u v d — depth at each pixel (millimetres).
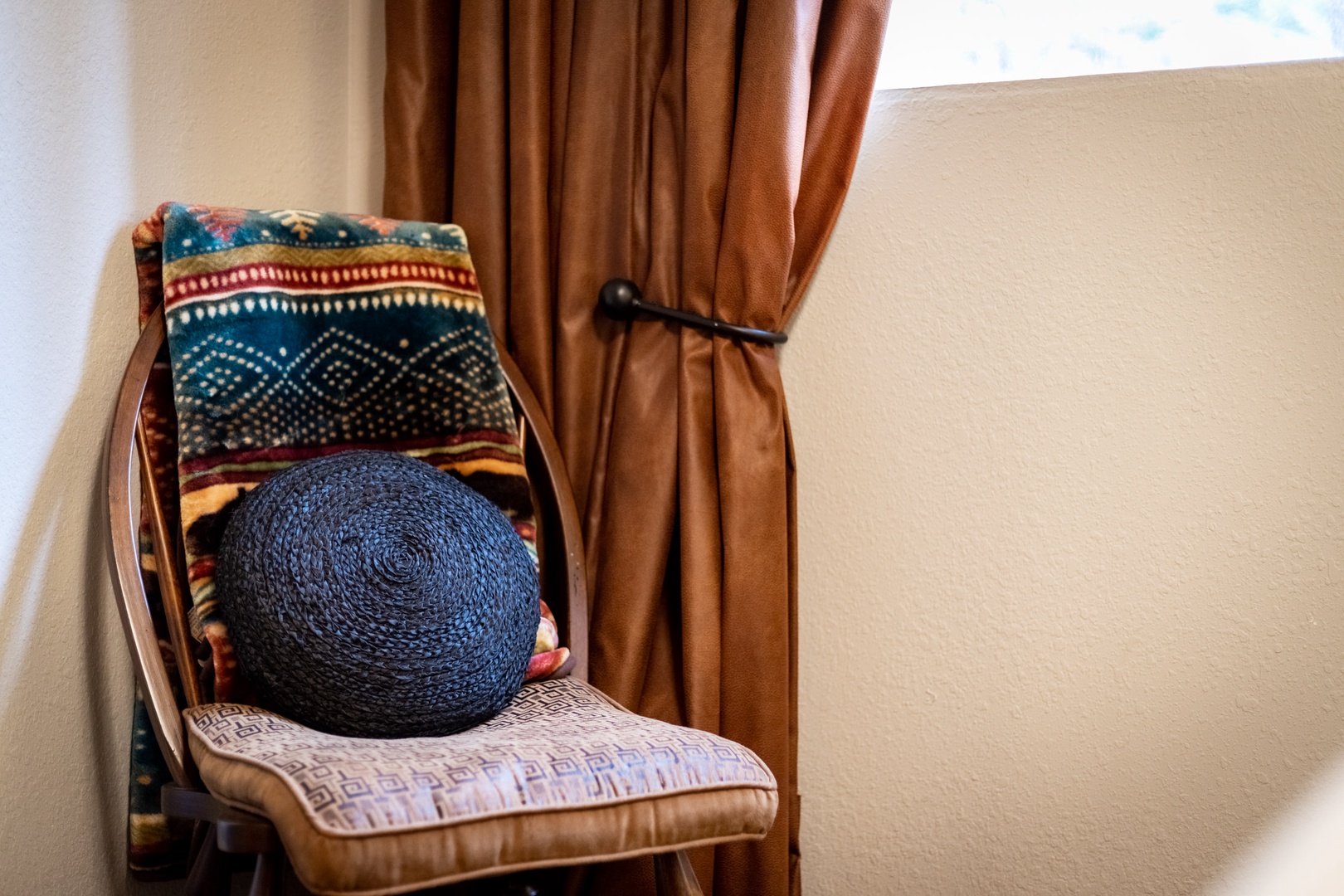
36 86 1069
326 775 757
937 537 1354
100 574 1180
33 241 1073
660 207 1347
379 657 960
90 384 1150
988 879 1331
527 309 1372
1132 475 1272
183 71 1255
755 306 1293
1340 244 1202
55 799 1122
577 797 818
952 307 1341
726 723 1284
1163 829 1262
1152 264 1263
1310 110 1210
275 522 991
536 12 1354
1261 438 1227
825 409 1398
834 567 1398
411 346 1219
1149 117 1262
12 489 1058
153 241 1132
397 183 1396
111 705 1198
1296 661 1214
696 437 1303
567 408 1374
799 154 1276
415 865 733
